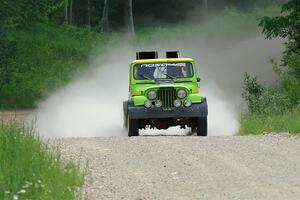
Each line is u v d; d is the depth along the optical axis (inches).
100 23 6333.7
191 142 1422.2
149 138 1519.4
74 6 6786.4
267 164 1151.0
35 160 1029.8
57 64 4552.2
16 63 4259.4
